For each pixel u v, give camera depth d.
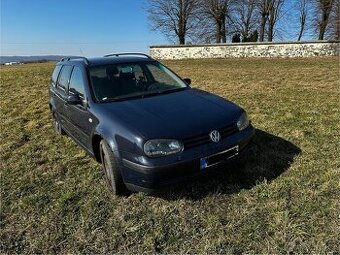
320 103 8.07
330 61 20.58
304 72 15.09
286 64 20.27
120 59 5.45
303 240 3.06
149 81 5.05
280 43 27.86
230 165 3.87
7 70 24.25
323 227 3.19
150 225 3.51
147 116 3.88
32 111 9.16
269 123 6.52
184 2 40.25
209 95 4.71
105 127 3.97
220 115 3.92
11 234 3.55
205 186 4.11
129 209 3.83
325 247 2.94
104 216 3.74
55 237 3.44
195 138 3.58
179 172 3.52
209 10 39.28
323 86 10.77
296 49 27.33
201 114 3.91
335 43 25.77
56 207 3.99
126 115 3.96
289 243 3.03
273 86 11.37
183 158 3.49
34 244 3.36
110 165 3.94
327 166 4.42
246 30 42.81
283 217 3.35
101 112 4.19
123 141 3.68
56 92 6.34
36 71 21.12
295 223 3.27
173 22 42.00
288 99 8.84
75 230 3.53
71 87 5.41
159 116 3.86
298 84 11.53
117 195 4.11
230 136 3.83
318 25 38.22
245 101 8.89
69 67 5.85
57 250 3.26
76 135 5.33
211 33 41.44
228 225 3.37
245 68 19.06
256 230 3.25
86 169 5.02
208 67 21.36
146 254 3.10
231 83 12.71
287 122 6.56
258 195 3.83
